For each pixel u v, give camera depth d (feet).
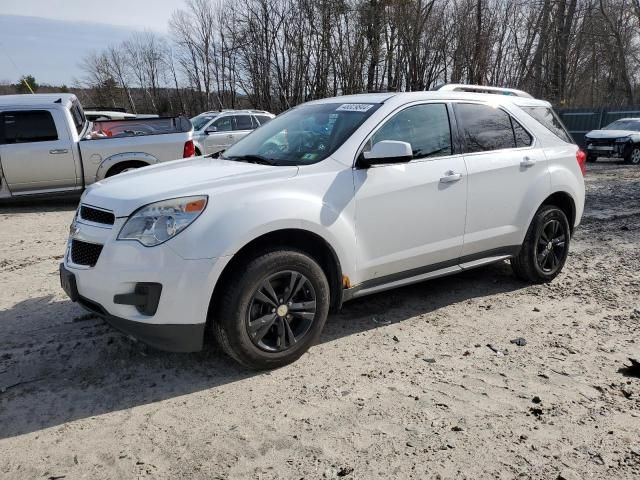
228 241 10.40
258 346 11.14
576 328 13.73
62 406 10.30
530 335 13.33
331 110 14.32
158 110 171.53
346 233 12.12
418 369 11.62
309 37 103.35
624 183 41.65
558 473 8.25
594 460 8.55
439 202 13.79
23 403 10.39
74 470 8.48
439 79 94.73
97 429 9.57
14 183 30.25
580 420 9.65
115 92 176.96
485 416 9.80
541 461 8.54
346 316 14.57
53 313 14.70
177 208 10.39
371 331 13.62
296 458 8.70
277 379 11.23
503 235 15.49
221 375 11.43
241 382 11.12
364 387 10.88
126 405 10.34
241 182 11.19
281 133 14.39
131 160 31.55
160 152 32.01
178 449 8.98
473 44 91.76
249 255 11.02
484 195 14.76
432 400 10.36
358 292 12.85
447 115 14.48
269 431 9.43
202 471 8.42
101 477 8.32
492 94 16.33
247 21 112.27
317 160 12.34
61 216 29.37
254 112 50.60
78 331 13.43
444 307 15.23
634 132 61.93
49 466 8.58
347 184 12.21
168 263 10.14
